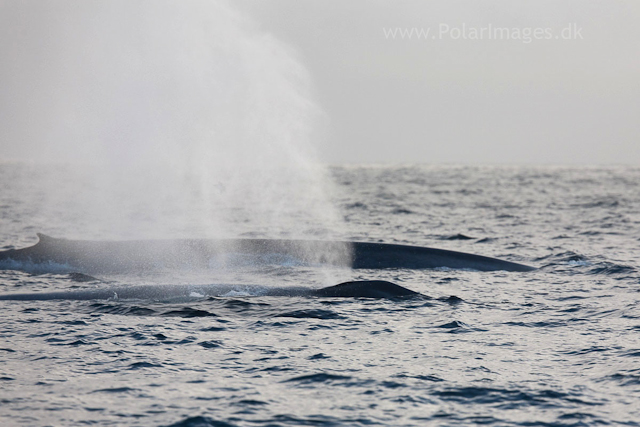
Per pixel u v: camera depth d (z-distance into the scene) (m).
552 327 59.25
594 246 122.19
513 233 147.62
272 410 39.62
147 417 38.47
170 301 67.88
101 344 53.09
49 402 40.56
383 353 51.16
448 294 74.62
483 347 52.88
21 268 94.38
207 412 39.19
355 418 38.53
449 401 41.06
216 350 51.72
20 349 51.62
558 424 37.72
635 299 71.19
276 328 58.28
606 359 49.28
